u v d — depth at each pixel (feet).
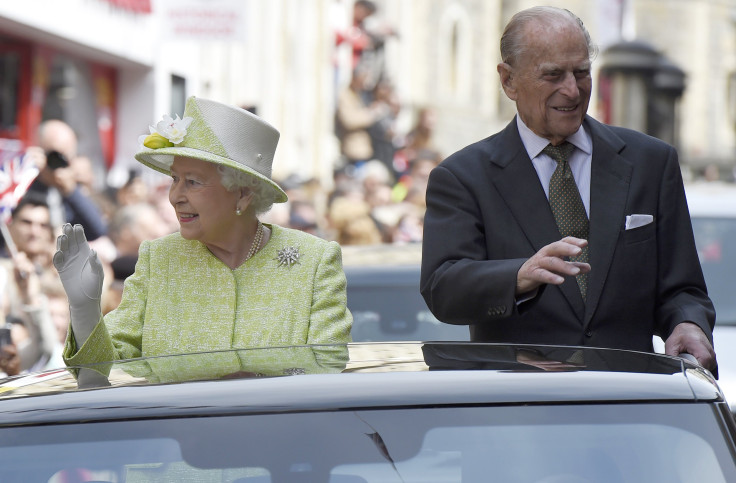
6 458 27.53
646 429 27.91
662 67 311.06
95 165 172.86
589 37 42.73
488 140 44.39
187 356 32.81
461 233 42.52
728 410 29.04
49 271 88.17
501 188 42.93
